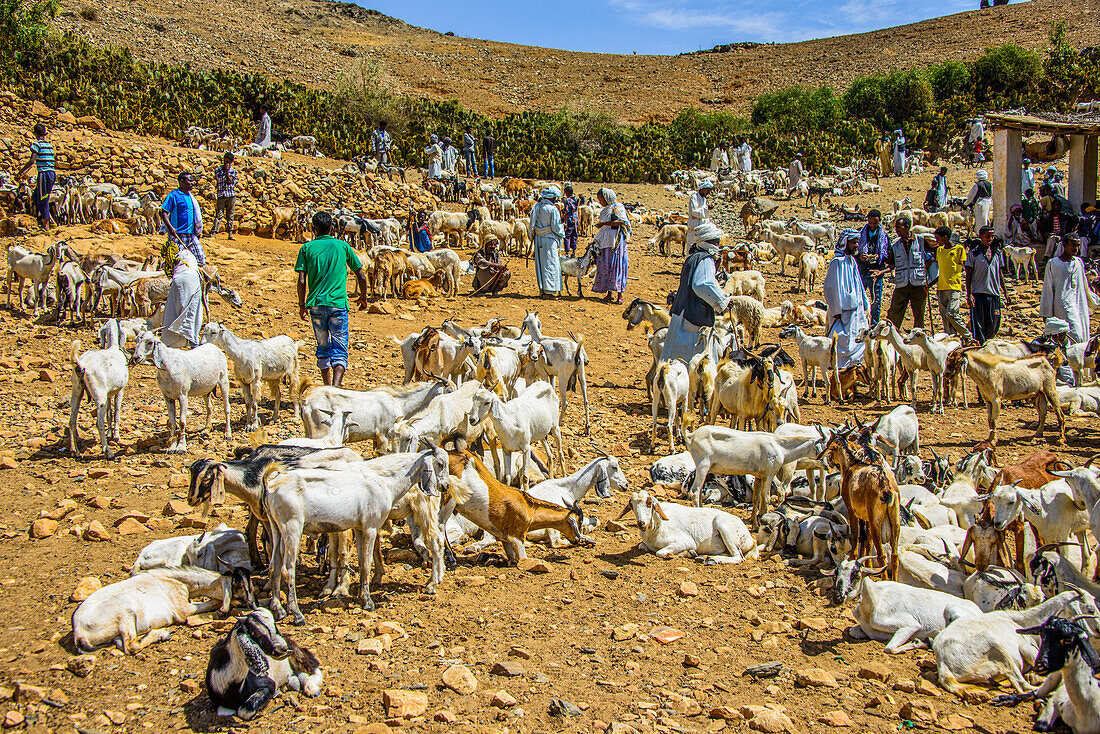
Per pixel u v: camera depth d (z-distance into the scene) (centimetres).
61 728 467
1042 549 654
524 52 8750
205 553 638
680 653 579
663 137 4912
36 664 530
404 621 618
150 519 754
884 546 665
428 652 569
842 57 8262
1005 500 649
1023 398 1090
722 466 849
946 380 1298
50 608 602
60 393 1138
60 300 1441
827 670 555
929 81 5494
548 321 1761
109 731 466
